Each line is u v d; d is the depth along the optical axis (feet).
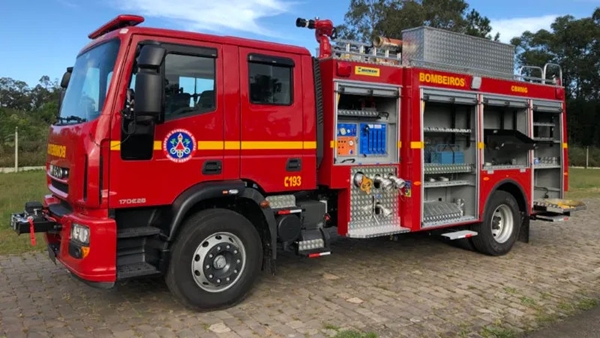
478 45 24.84
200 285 16.12
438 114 24.85
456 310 17.01
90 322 15.48
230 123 16.69
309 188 18.76
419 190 21.79
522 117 27.32
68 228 15.10
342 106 20.84
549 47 185.06
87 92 16.15
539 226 34.47
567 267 23.07
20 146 87.81
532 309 17.26
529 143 26.40
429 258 24.43
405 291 19.03
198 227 15.83
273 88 17.74
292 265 22.54
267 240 17.67
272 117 17.65
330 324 15.49
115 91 14.55
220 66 16.48
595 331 15.37
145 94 13.84
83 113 15.92
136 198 14.93
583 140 175.22
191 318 15.90
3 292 18.12
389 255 24.86
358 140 20.86
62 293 18.10
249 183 17.42
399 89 21.38
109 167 14.47
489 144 25.95
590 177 82.79
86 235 14.37
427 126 24.41
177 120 15.57
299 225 18.43
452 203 24.56
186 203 15.43
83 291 18.34
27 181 52.13
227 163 16.67
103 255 14.32
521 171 26.61
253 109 17.19
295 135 18.29
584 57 178.60
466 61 24.25
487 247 24.82
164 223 15.71
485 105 24.84
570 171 106.52
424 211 22.53
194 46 15.94
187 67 15.81
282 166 17.98
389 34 116.78
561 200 28.40
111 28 16.47
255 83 17.29
